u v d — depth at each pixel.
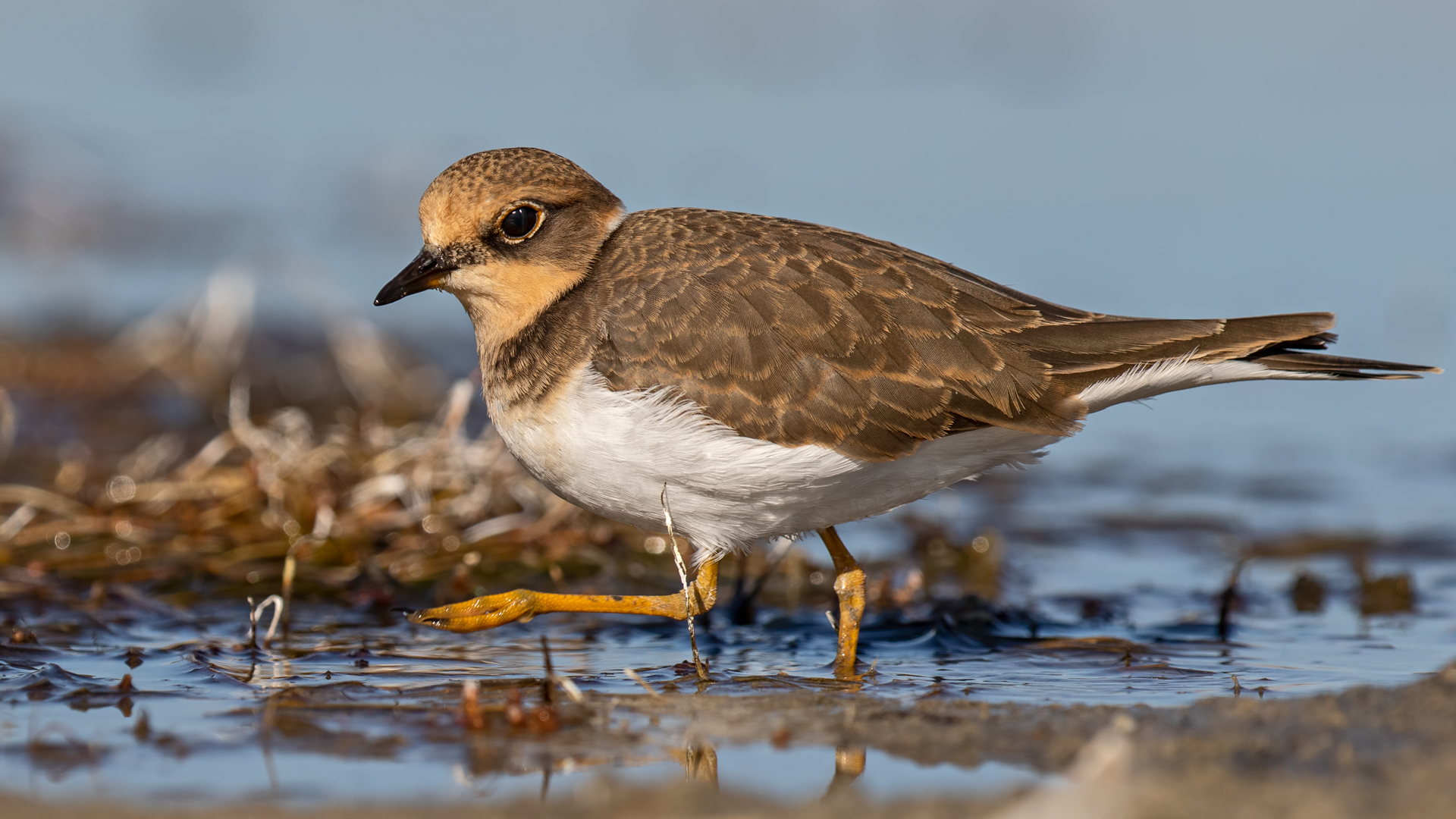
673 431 9.33
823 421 9.40
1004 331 9.65
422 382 17.94
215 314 18.23
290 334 19.55
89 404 16.86
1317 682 9.48
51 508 13.12
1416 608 11.52
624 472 9.52
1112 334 9.68
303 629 10.77
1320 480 15.45
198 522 12.80
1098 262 20.06
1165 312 18.50
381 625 10.97
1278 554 13.18
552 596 10.15
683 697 8.96
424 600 11.59
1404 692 7.96
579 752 7.90
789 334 9.45
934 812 6.75
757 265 9.70
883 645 10.63
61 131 25.75
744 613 11.41
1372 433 17.12
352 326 19.47
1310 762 7.17
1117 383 9.64
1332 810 6.53
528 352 9.78
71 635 10.41
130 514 13.03
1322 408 18.17
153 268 21.64
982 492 15.29
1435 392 18.72
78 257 21.91
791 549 12.63
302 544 12.22
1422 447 16.55
